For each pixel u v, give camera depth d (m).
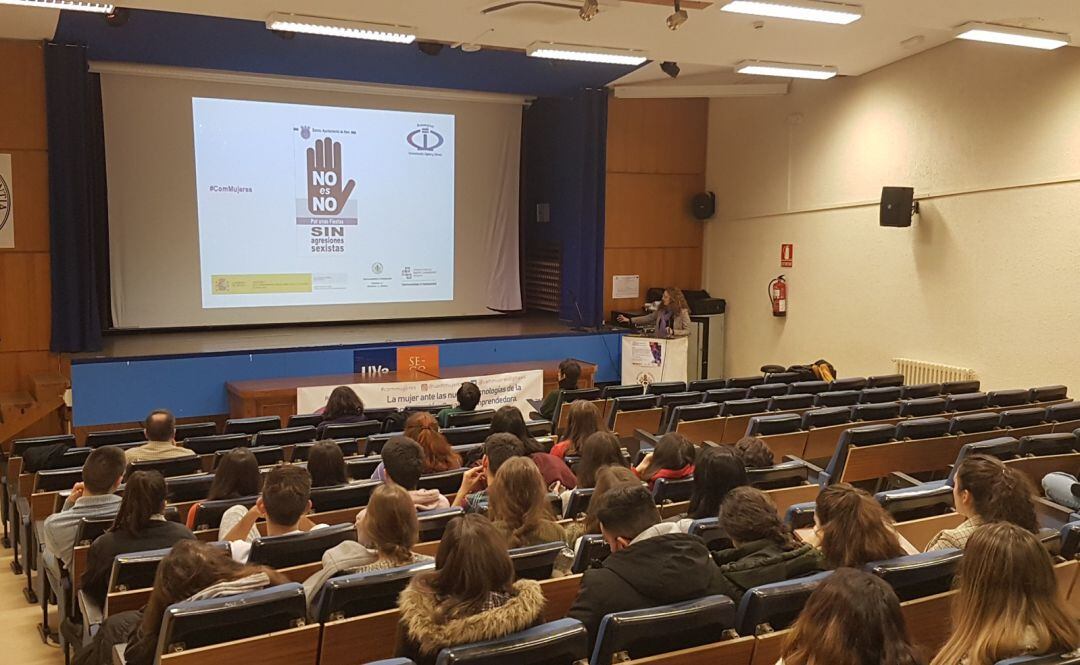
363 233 11.82
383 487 3.02
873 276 10.08
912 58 9.34
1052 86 7.92
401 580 2.74
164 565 2.68
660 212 12.74
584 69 11.01
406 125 11.93
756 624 2.53
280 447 5.48
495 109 12.52
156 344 10.02
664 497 4.19
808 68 9.38
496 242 12.77
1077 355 7.86
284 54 10.09
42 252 9.45
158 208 10.64
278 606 2.56
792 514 3.57
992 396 6.89
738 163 12.20
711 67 11.45
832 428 6.11
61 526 3.92
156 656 2.54
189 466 5.11
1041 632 2.02
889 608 1.78
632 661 2.34
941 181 9.11
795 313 11.34
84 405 9.02
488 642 2.17
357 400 7.07
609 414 7.27
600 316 12.13
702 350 12.50
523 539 3.29
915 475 6.27
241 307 11.20
